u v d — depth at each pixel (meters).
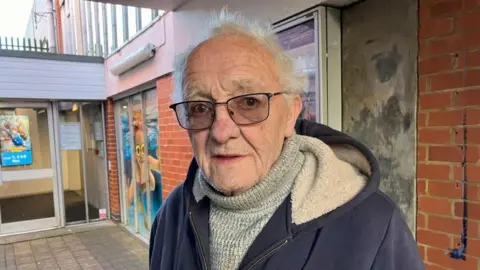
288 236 0.88
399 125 1.75
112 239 5.61
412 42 1.68
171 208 1.30
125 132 5.93
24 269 4.58
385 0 1.79
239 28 0.97
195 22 3.04
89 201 6.62
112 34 5.85
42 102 6.21
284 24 2.22
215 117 0.93
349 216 0.89
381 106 1.84
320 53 1.98
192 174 1.19
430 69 1.61
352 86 1.99
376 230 0.86
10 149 6.03
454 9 1.52
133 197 5.81
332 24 2.00
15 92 5.53
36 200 6.24
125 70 5.14
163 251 1.23
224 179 0.94
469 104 1.48
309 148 1.02
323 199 0.91
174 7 3.29
